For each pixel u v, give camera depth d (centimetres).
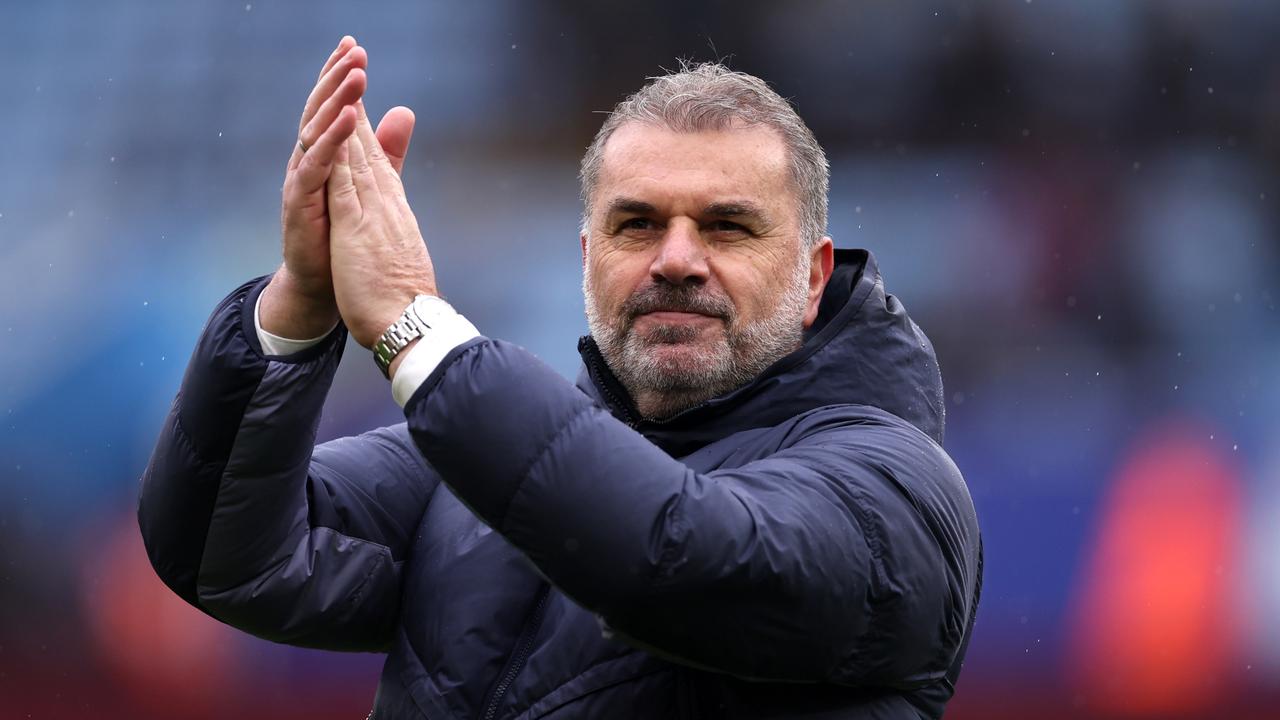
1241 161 3069
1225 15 3134
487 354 506
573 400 503
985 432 2578
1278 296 2886
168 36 3284
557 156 3234
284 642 620
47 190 3127
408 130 577
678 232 595
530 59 3291
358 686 2014
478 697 575
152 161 3173
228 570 586
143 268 3031
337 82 534
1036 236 2997
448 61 3303
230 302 562
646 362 602
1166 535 2206
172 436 572
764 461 545
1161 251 2948
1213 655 2069
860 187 3142
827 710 545
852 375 609
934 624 546
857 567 518
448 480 504
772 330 614
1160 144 3094
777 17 3284
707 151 600
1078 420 2581
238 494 569
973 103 3184
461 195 3178
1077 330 2839
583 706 555
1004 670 2066
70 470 2548
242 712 2027
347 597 614
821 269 666
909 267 2991
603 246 616
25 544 2391
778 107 630
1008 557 2198
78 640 2211
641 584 486
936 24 3225
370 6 3316
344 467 641
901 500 541
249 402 554
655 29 3309
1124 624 2108
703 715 549
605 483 489
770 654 508
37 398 2683
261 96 3247
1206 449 2419
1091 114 3141
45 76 3238
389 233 533
